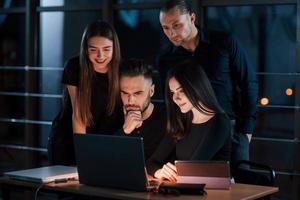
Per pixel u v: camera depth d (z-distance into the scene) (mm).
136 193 3037
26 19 5980
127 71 3555
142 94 3559
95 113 3922
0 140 6352
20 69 6211
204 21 5188
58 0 5867
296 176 4871
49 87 6012
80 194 3127
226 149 3355
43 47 6020
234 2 4992
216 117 3365
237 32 5125
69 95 4109
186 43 4203
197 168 3166
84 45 3787
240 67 4160
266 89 5023
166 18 3979
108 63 3828
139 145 2994
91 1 5688
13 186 3367
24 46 6191
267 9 4992
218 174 3139
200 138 3391
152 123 3639
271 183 3732
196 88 3293
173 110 3424
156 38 5465
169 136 3479
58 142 4145
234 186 3236
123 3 5543
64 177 3365
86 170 3213
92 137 3146
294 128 4852
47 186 3234
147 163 3479
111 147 3088
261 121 5051
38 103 6094
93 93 3893
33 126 6074
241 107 4238
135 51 5566
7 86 6297
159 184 3188
